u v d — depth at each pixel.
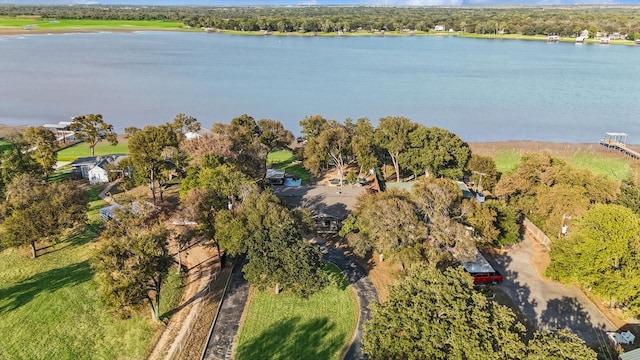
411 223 44.38
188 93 165.00
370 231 47.22
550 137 114.94
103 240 40.88
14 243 48.91
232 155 63.38
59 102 148.12
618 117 134.00
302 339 39.06
